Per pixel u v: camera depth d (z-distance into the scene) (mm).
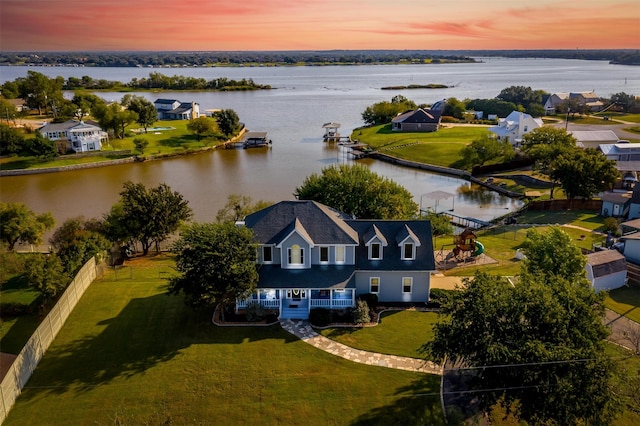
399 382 31438
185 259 36906
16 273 48344
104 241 50375
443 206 80250
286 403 29750
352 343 35781
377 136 139375
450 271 48219
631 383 26750
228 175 99500
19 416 28734
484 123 162750
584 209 72688
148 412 29078
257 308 38562
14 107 155375
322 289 39281
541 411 24938
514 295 28188
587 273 44000
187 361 33781
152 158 118500
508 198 84688
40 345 34156
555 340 26109
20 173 103312
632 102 185875
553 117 177625
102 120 132250
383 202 53125
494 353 25344
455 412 28016
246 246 38094
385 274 40906
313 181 56250
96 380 31906
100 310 40969
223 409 29312
